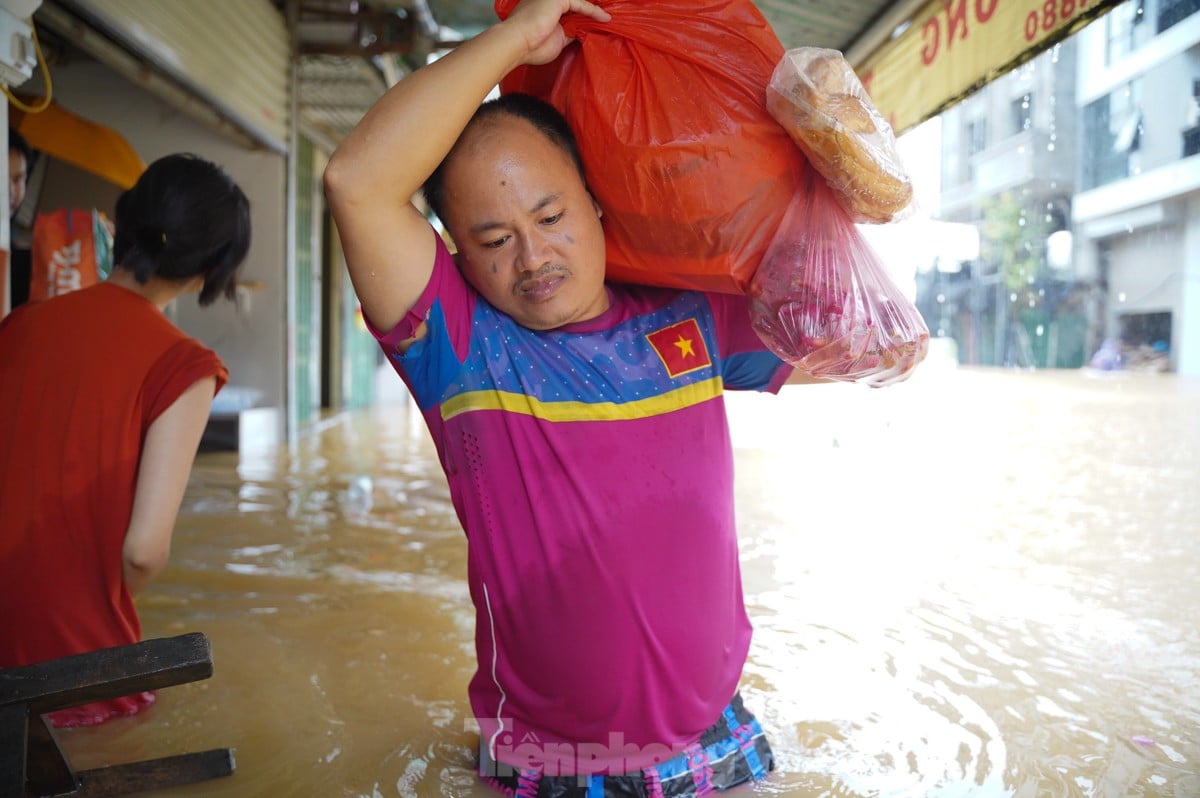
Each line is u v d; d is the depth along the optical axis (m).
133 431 2.30
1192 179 12.46
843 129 1.61
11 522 2.22
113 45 5.75
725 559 1.87
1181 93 12.34
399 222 1.65
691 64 1.69
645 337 1.86
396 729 2.34
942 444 8.41
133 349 2.33
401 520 5.12
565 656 1.76
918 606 3.41
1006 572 3.89
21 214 5.95
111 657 1.69
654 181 1.68
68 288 4.37
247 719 2.41
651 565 1.76
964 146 15.62
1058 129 14.38
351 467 7.27
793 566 4.01
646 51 1.69
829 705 2.49
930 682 2.66
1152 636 3.06
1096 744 2.25
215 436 8.01
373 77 9.87
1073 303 15.75
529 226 1.64
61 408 2.27
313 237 11.69
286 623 3.24
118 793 1.97
